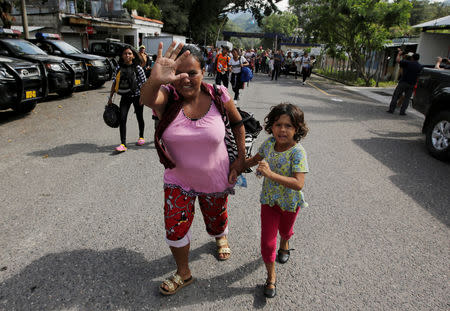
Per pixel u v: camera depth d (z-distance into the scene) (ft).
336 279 8.97
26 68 24.58
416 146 21.97
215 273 9.02
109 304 7.81
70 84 33.53
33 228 10.76
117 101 33.94
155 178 14.96
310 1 77.56
